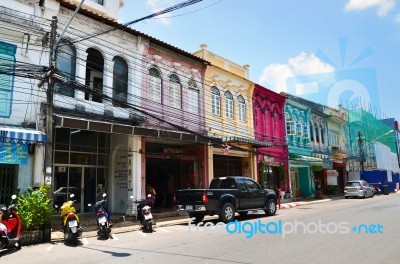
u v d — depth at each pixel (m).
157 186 18.89
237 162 22.84
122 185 15.86
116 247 9.16
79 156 15.22
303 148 29.83
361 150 39.97
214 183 15.59
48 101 10.98
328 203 24.62
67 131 14.79
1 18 11.70
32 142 10.79
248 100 23.53
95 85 14.66
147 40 16.53
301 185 30.64
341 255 7.44
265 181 24.30
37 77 10.91
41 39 12.52
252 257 7.36
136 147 15.73
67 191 14.55
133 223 14.06
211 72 20.33
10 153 10.98
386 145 56.88
